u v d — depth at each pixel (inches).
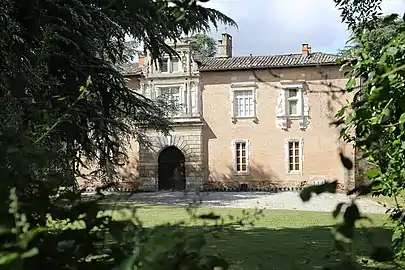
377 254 53.6
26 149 58.1
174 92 1224.8
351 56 154.9
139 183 1203.9
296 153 1178.0
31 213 55.4
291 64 1148.5
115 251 53.4
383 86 71.4
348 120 91.8
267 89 1194.0
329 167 1152.2
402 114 87.6
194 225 67.3
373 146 82.4
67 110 77.5
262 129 1194.6
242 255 289.0
